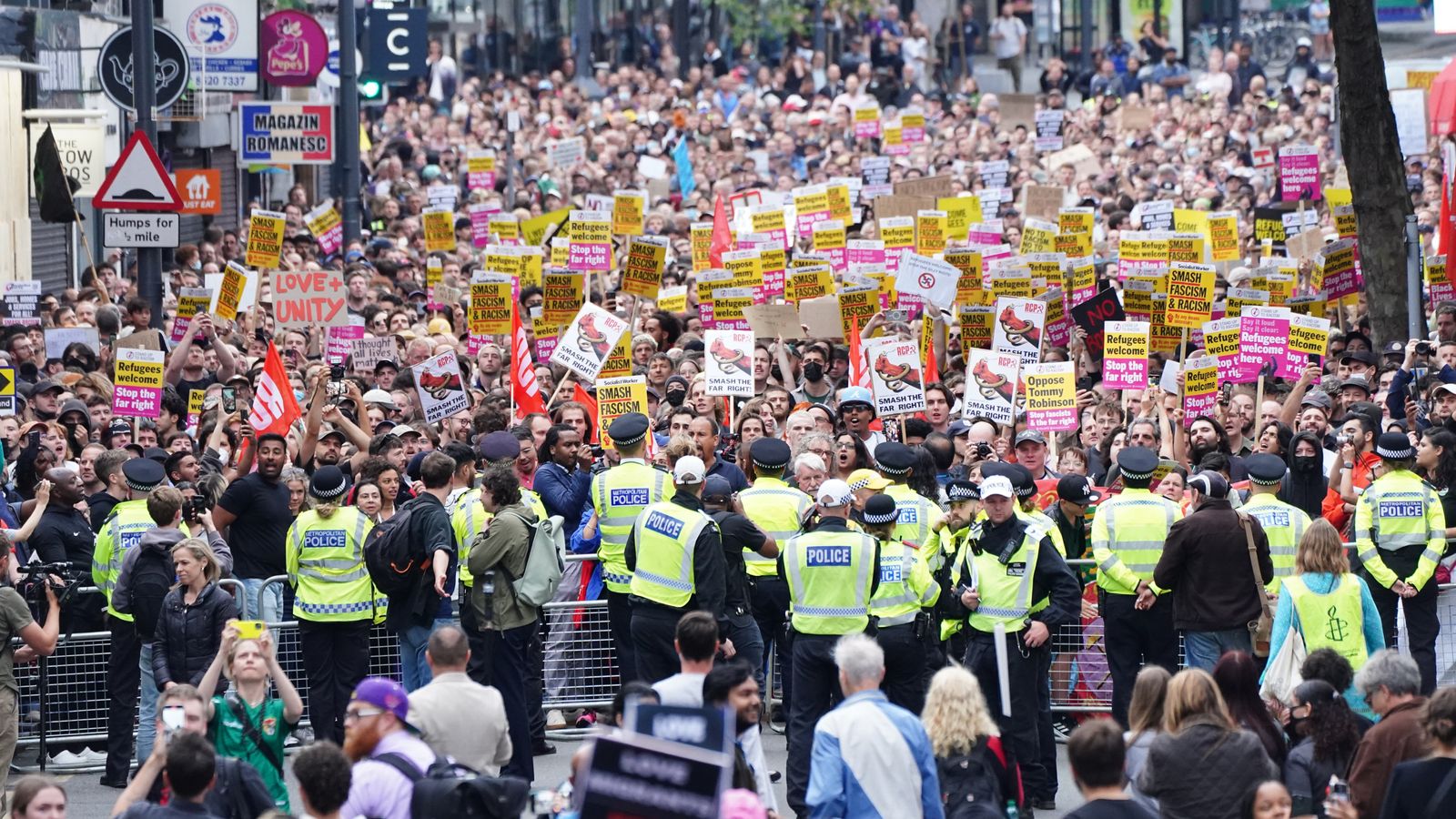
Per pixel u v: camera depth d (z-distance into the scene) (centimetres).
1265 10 19812
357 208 10306
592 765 2248
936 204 8994
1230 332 5738
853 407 4925
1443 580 4438
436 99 16788
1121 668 4131
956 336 6875
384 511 4372
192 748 2653
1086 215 7775
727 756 2373
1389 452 4247
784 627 4228
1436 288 7106
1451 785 2739
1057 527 4197
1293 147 9231
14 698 3797
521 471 4834
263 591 4309
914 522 4131
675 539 3912
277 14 10388
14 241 9225
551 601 4522
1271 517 4156
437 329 6944
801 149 14538
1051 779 3938
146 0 6569
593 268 7444
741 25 19662
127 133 10688
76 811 4019
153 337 5991
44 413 5422
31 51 9300
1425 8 16912
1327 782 3078
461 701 3181
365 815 2759
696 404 5269
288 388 4997
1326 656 3259
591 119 15625
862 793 2888
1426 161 11481
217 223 12619
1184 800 2870
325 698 4200
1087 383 6278
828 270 6712
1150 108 13988
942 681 3028
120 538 4238
